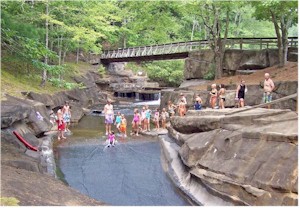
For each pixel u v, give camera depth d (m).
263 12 19.64
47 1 19.89
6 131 10.83
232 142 8.32
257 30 35.94
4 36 17.25
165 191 9.20
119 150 13.15
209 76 23.31
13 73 19.17
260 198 6.60
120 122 16.19
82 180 9.92
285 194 6.34
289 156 6.73
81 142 14.28
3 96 13.51
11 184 6.71
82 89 26.31
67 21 24.50
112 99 31.52
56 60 26.05
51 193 7.12
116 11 36.44
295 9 17.58
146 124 16.81
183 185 9.21
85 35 23.72
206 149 9.16
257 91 15.58
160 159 12.04
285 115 8.35
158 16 25.06
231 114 9.82
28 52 18.14
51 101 18.27
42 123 14.44
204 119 10.45
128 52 35.41
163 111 17.48
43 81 20.11
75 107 21.33
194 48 28.77
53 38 24.53
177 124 12.33
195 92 18.00
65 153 12.63
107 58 37.31
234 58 22.62
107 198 8.71
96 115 22.23
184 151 9.98
